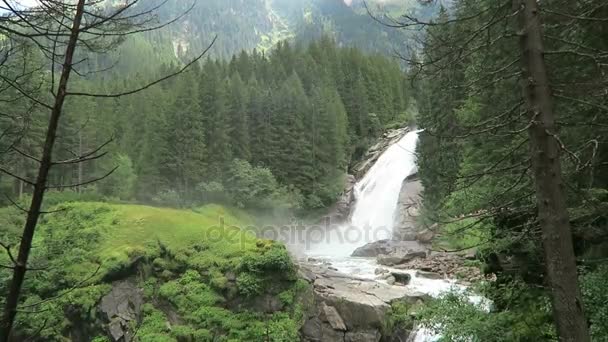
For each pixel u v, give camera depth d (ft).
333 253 112.06
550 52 17.13
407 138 165.07
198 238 71.46
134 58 310.65
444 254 82.48
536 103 16.83
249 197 134.51
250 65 231.71
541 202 16.74
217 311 58.23
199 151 137.80
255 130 155.63
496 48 25.22
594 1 20.48
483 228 30.81
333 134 161.48
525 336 24.90
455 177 26.84
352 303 58.49
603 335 20.71
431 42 21.66
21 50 14.66
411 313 55.57
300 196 144.46
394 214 126.41
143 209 86.48
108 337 61.93
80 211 85.40
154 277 67.46
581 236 25.50
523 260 28.86
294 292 58.70
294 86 181.57
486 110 29.01
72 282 65.72
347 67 228.63
